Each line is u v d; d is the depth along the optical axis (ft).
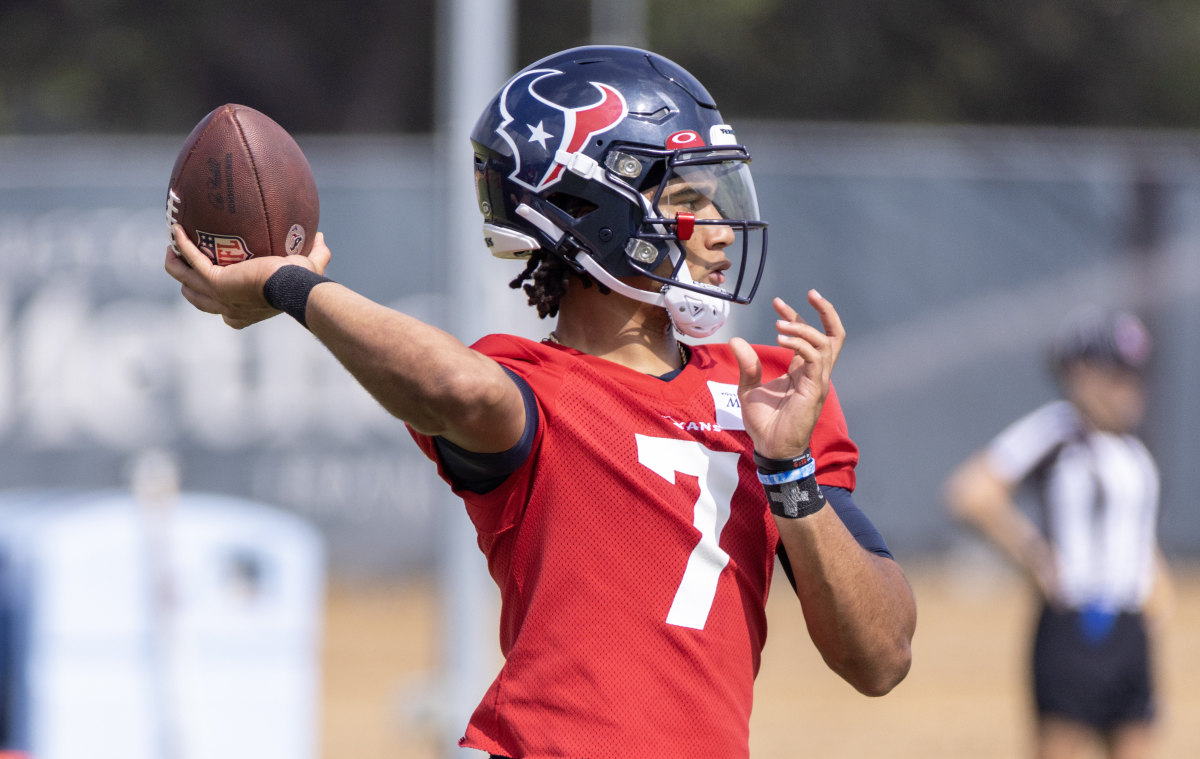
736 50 309.22
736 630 30.45
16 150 244.42
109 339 154.71
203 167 32.60
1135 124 331.36
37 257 153.58
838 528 30.37
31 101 316.60
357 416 158.51
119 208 154.40
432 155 202.49
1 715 75.92
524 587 30.48
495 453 29.04
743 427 31.63
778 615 157.89
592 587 29.60
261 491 156.97
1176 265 166.71
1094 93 327.26
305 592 80.94
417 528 159.74
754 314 161.48
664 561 29.84
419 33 317.01
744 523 30.89
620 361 32.50
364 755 102.42
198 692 77.46
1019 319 166.61
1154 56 326.44
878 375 165.17
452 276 83.66
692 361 32.50
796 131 191.11
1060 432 75.97
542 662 29.68
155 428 155.33
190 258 32.30
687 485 30.30
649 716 29.25
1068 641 74.28
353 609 152.15
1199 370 166.40
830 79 317.63
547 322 114.21
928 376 165.89
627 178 31.32
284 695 79.56
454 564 81.15
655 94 32.04
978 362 166.50
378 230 158.40
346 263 158.10
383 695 121.29
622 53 32.96
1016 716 116.26
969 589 163.22
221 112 33.27
